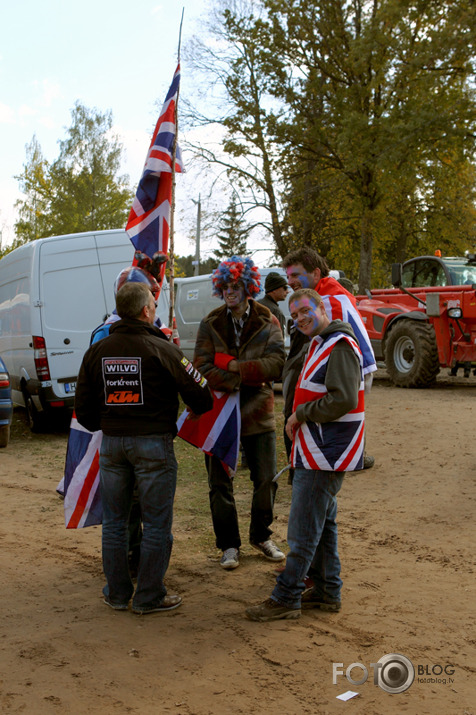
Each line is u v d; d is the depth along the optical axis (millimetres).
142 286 3789
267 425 4535
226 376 4367
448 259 12367
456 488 6055
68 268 9367
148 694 2910
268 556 4633
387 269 31719
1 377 8727
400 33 20047
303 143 23922
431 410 9055
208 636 3471
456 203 27172
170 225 4734
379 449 7457
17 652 3303
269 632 3508
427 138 19875
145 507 3729
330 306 3939
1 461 8125
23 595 4066
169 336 4566
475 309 10438
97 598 4027
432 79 19594
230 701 2850
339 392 3447
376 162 20172
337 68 23312
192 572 4434
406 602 3855
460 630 3490
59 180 42344
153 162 4719
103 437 3758
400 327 11547
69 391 9312
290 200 26391
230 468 4477
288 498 6148
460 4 18750
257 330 4465
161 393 3701
